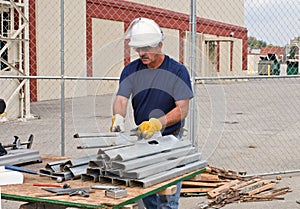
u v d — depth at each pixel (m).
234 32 31.50
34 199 2.59
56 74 18.94
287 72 22.69
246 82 30.38
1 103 3.21
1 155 3.38
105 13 21.30
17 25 13.05
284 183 6.69
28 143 3.82
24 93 13.29
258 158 8.34
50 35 18.64
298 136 10.88
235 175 6.65
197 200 5.82
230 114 15.13
